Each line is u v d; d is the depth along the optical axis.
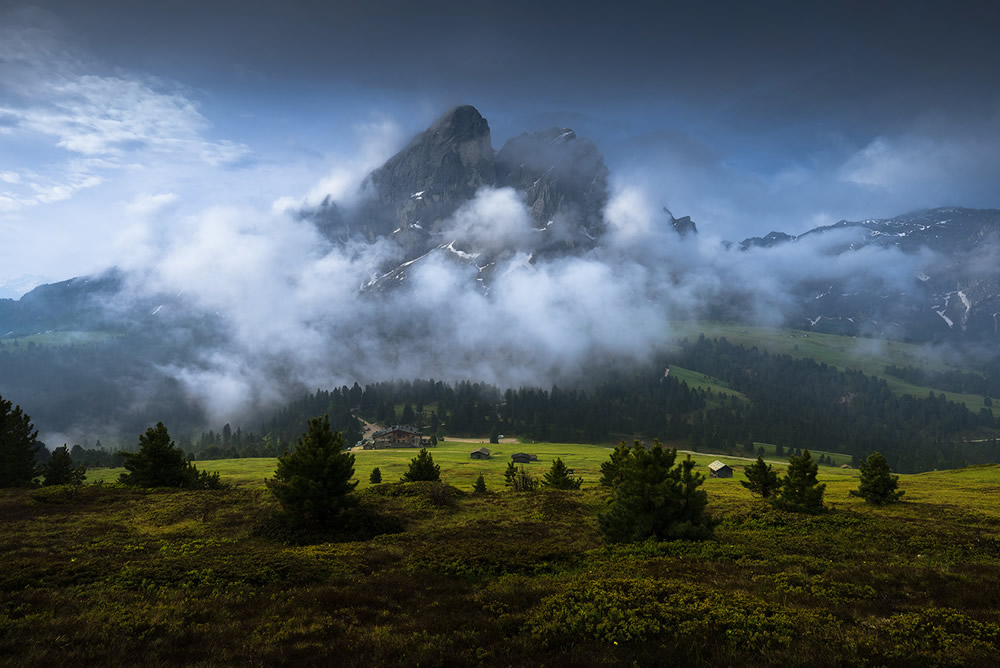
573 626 16.47
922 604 18.80
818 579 22.03
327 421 39.81
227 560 25.08
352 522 37.38
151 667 13.98
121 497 48.78
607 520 32.84
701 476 32.84
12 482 61.62
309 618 17.91
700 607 17.80
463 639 15.89
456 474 122.44
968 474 97.44
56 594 20.03
